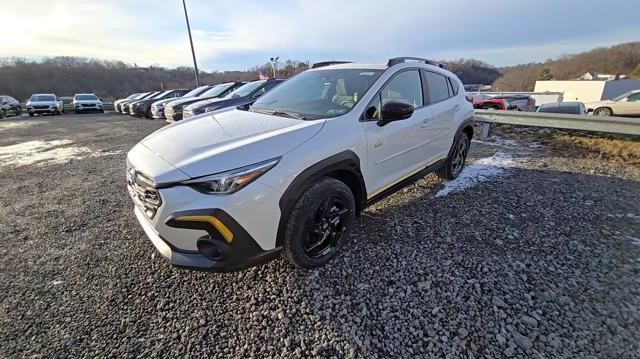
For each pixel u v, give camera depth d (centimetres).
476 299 204
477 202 351
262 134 222
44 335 183
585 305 197
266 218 199
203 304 207
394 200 363
